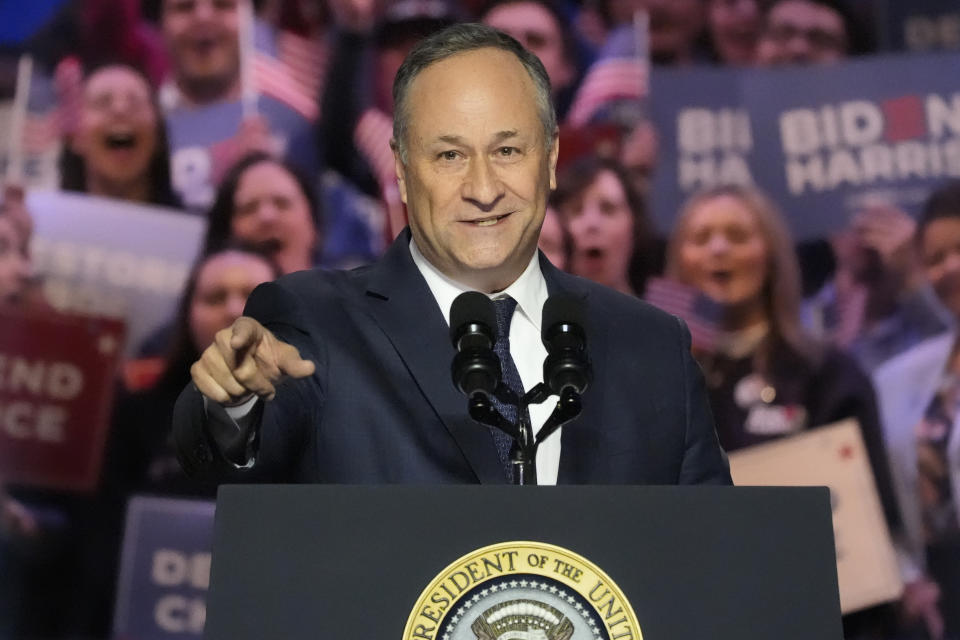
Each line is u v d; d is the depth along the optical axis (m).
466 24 6.85
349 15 18.42
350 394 6.46
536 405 6.61
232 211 18.06
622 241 18.48
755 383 18.28
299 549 4.72
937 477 17.92
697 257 18.50
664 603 4.70
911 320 18.36
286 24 18.36
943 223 18.52
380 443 6.34
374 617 4.64
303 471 6.45
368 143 18.23
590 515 4.80
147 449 17.66
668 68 18.81
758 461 18.12
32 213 17.91
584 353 5.67
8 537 17.20
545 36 18.64
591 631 4.65
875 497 17.94
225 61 18.25
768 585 4.75
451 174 6.65
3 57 18.08
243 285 17.95
